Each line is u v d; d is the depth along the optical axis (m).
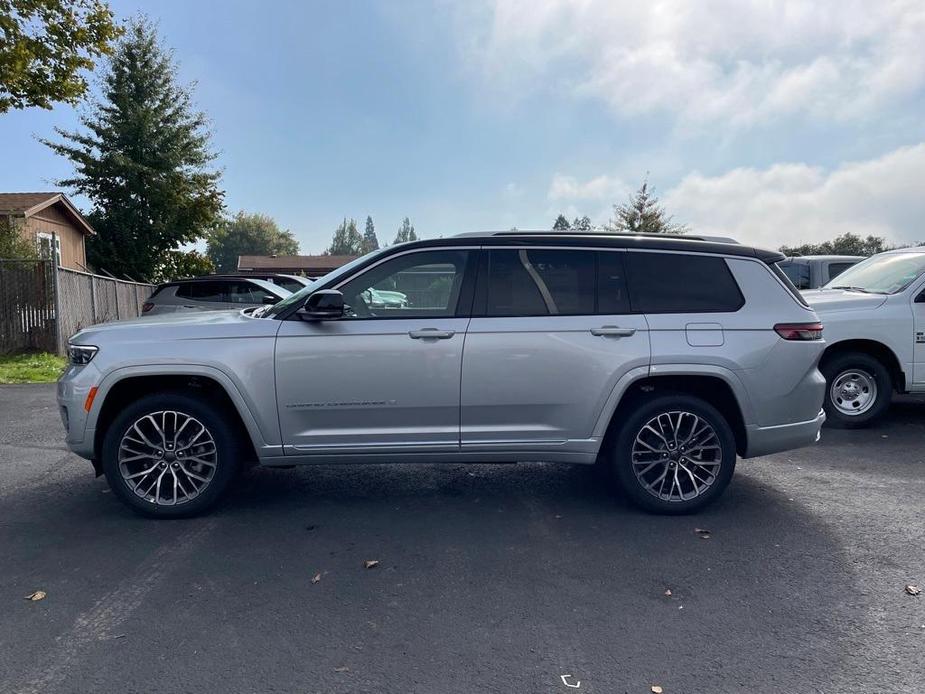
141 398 4.51
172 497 4.64
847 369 7.13
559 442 4.61
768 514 4.70
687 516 4.67
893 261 7.84
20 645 3.05
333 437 4.54
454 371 4.48
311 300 4.39
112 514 4.73
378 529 4.46
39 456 6.31
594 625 3.23
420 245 4.64
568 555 4.03
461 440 4.58
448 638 3.12
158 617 3.30
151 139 27.48
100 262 27.44
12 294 13.56
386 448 4.56
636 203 34.69
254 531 4.42
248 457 4.90
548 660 2.94
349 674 2.84
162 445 4.54
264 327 4.50
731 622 3.25
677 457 4.66
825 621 3.25
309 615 3.33
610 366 4.51
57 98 13.95
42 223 23.70
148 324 4.62
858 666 2.88
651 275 4.67
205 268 30.72
